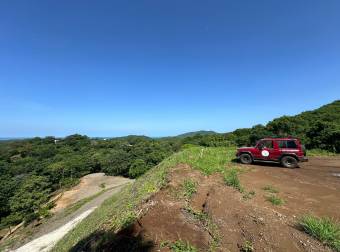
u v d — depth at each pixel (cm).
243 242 437
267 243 427
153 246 426
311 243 421
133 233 479
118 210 749
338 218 533
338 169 1152
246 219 509
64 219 2247
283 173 1057
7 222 3325
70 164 6044
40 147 9419
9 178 5672
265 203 630
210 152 1572
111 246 475
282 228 472
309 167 1209
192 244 425
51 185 5316
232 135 3459
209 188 732
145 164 5641
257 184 847
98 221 885
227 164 1228
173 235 450
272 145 1238
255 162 1320
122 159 6012
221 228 481
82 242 657
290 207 606
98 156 6938
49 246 1486
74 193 4159
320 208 602
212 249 416
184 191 668
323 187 821
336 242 413
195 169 952
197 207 587
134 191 996
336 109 2967
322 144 1903
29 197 3609
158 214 524
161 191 670
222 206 580
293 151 1195
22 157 8762
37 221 2933
